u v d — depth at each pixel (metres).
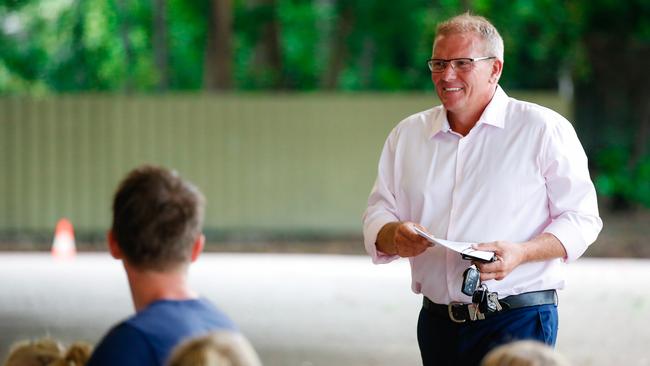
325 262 20.03
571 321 13.64
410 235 5.85
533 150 5.97
